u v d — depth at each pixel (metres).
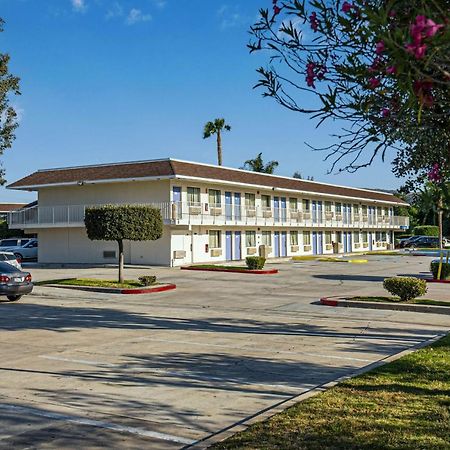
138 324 14.90
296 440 5.57
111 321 15.47
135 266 36.16
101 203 38.75
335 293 22.16
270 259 44.78
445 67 2.82
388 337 12.67
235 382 8.57
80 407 7.25
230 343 11.98
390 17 2.84
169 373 9.20
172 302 20.05
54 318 16.06
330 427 5.96
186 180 36.66
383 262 41.97
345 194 56.09
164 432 6.25
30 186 39.97
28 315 16.70
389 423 6.07
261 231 45.81
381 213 67.19
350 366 9.67
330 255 52.69
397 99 3.53
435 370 8.70
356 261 42.62
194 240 38.38
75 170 41.53
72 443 5.90
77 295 22.16
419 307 17.02
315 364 9.84
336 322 15.09
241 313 17.12
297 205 50.41
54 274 31.11
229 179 40.31
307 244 52.28
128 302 20.14
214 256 40.06
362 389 7.61
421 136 3.84
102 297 21.59
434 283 25.83
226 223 39.78
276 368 9.54
